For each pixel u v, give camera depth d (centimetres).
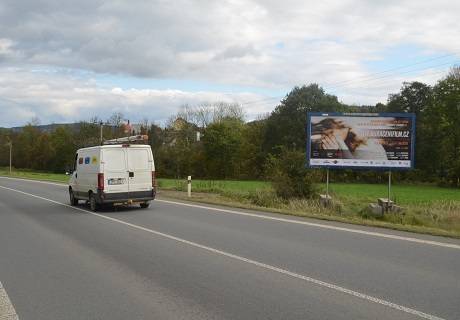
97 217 1733
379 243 1100
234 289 721
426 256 942
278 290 710
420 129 6906
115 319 597
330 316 588
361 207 2344
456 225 1884
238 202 2531
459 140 6706
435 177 6675
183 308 634
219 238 1195
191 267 877
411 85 7569
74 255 1018
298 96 7738
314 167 2391
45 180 5728
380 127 2300
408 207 2278
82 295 709
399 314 591
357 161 2319
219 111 9050
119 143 2097
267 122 8200
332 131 2333
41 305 664
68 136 10106
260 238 1188
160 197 2666
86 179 2047
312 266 864
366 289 706
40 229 1438
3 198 2784
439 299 652
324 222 1512
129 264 915
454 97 6781
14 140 11562
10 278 823
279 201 2459
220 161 8244
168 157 8312
